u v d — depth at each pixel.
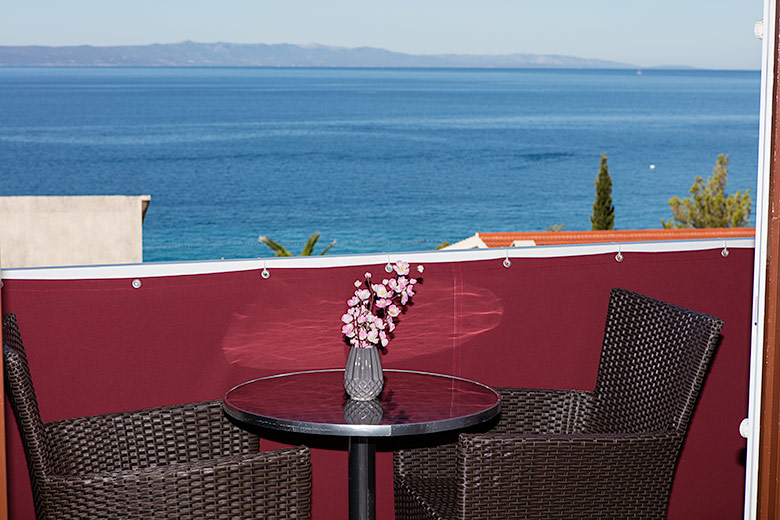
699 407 3.20
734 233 25.95
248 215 61.72
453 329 2.90
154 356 2.61
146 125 78.56
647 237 25.95
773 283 1.67
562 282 3.00
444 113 87.19
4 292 2.46
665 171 71.50
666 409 2.29
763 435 1.73
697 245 3.14
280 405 2.27
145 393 2.61
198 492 1.95
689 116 84.56
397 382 2.54
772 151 1.65
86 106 89.06
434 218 64.19
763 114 1.66
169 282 2.61
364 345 2.34
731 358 3.22
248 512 2.00
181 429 2.36
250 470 1.99
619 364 2.54
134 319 2.58
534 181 67.75
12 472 2.50
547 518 2.10
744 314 3.22
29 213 17.62
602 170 54.75
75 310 2.53
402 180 66.06
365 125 80.44
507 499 2.07
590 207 66.19
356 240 61.50
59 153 69.19
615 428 2.50
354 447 2.36
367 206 63.69
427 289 2.86
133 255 18.23
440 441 2.68
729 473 3.27
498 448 2.05
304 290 2.74
